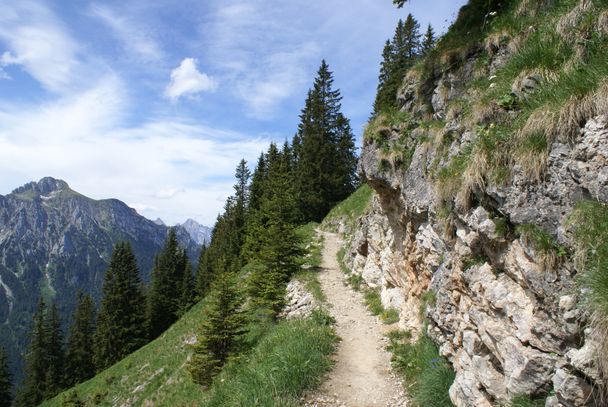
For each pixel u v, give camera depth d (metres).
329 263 27.02
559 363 4.82
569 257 4.77
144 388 27.61
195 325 32.19
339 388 10.12
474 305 6.55
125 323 59.56
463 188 6.70
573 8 6.50
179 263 74.69
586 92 4.87
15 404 63.69
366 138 14.52
